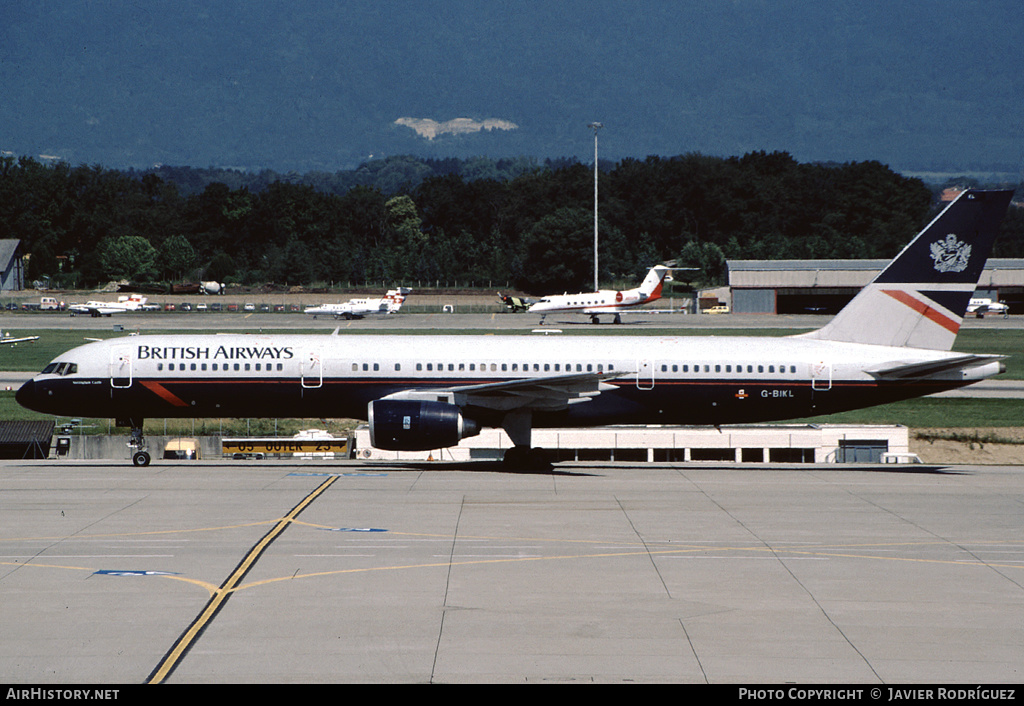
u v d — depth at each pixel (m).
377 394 130.12
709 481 120.38
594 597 68.81
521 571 75.38
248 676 54.09
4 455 158.62
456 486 113.75
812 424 171.75
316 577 73.19
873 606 67.56
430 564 77.19
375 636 60.44
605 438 160.50
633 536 87.44
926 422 189.62
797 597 69.44
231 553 80.00
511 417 130.88
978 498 109.00
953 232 133.25
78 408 128.88
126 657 56.72
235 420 191.00
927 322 134.62
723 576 74.56
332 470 128.25
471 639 60.06
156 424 186.75
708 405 133.00
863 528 92.06
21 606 65.75
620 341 135.62
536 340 135.38
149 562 77.00
